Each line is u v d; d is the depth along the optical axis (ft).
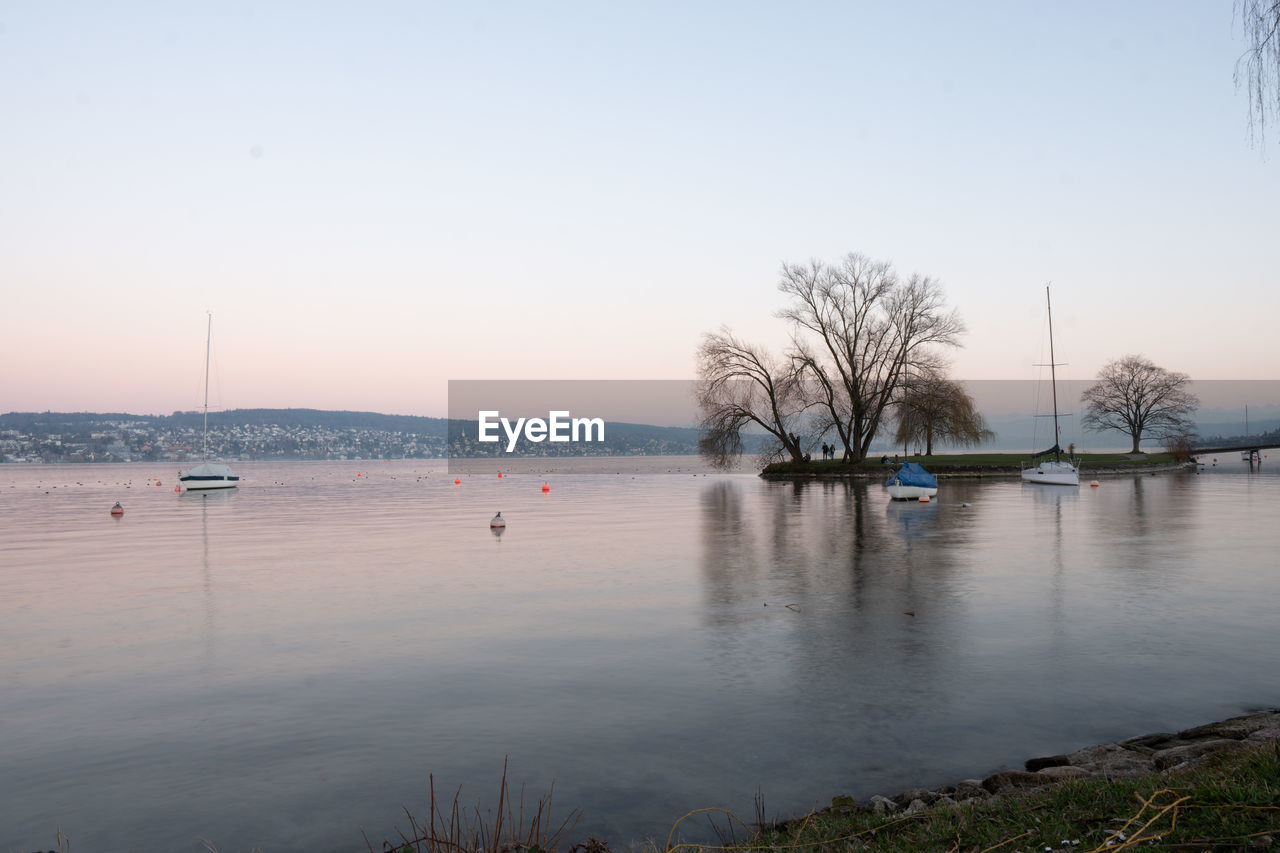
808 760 31.78
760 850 22.72
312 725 36.32
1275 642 48.55
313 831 26.53
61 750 33.71
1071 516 127.95
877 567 78.07
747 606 60.75
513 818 27.07
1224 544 91.97
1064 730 34.55
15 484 355.97
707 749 33.04
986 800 25.13
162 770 31.55
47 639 52.75
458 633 53.31
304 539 110.63
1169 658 45.24
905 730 34.78
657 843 25.09
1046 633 51.21
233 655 48.44
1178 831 19.31
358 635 53.06
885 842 22.24
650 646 49.47
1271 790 20.74
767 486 233.96
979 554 85.81
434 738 34.60
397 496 225.15
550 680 42.73
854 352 245.65
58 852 25.30
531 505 176.35
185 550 99.19
